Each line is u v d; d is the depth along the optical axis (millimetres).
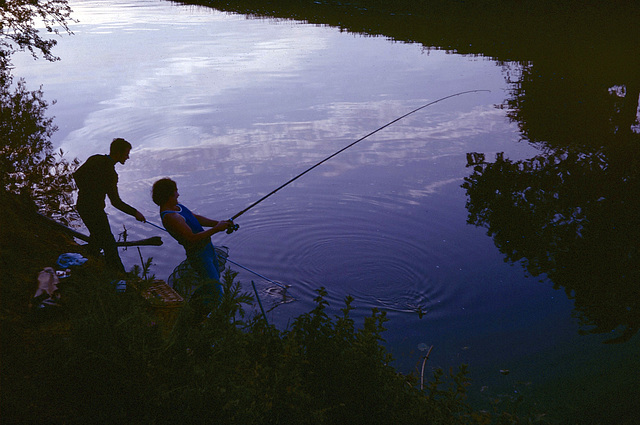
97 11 35938
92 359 2633
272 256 7242
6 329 2982
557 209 8453
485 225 8031
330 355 3482
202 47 22703
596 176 9531
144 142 11383
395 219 8211
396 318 5926
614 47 21172
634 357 5094
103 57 20781
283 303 6176
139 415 2551
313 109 13781
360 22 29047
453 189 9297
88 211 5383
